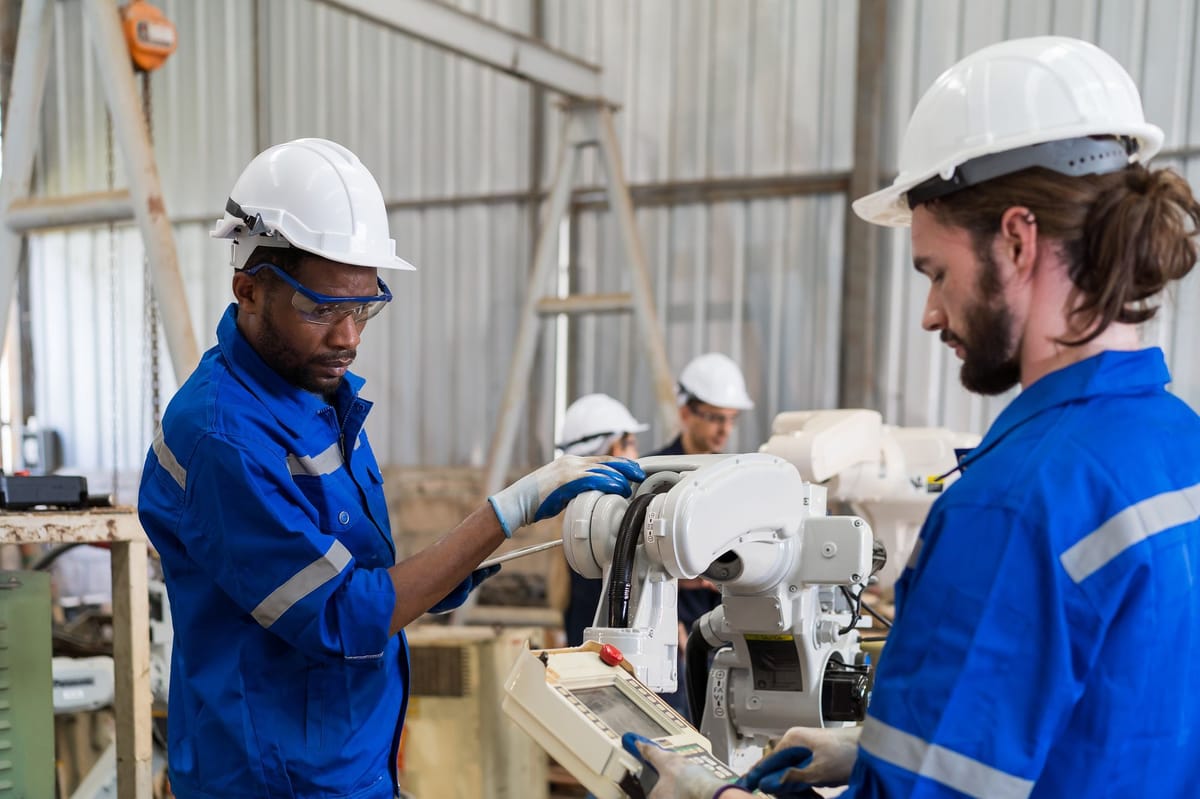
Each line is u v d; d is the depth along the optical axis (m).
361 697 1.38
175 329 2.55
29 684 1.90
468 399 5.65
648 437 5.22
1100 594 0.79
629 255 4.33
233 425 1.27
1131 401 0.86
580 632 2.58
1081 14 4.34
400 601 1.27
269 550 1.23
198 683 1.35
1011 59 0.91
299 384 1.39
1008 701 0.78
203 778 1.34
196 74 6.12
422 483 5.68
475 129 5.55
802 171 4.91
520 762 3.19
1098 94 0.88
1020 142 0.86
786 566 1.39
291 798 1.32
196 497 1.27
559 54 4.18
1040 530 0.79
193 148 6.18
